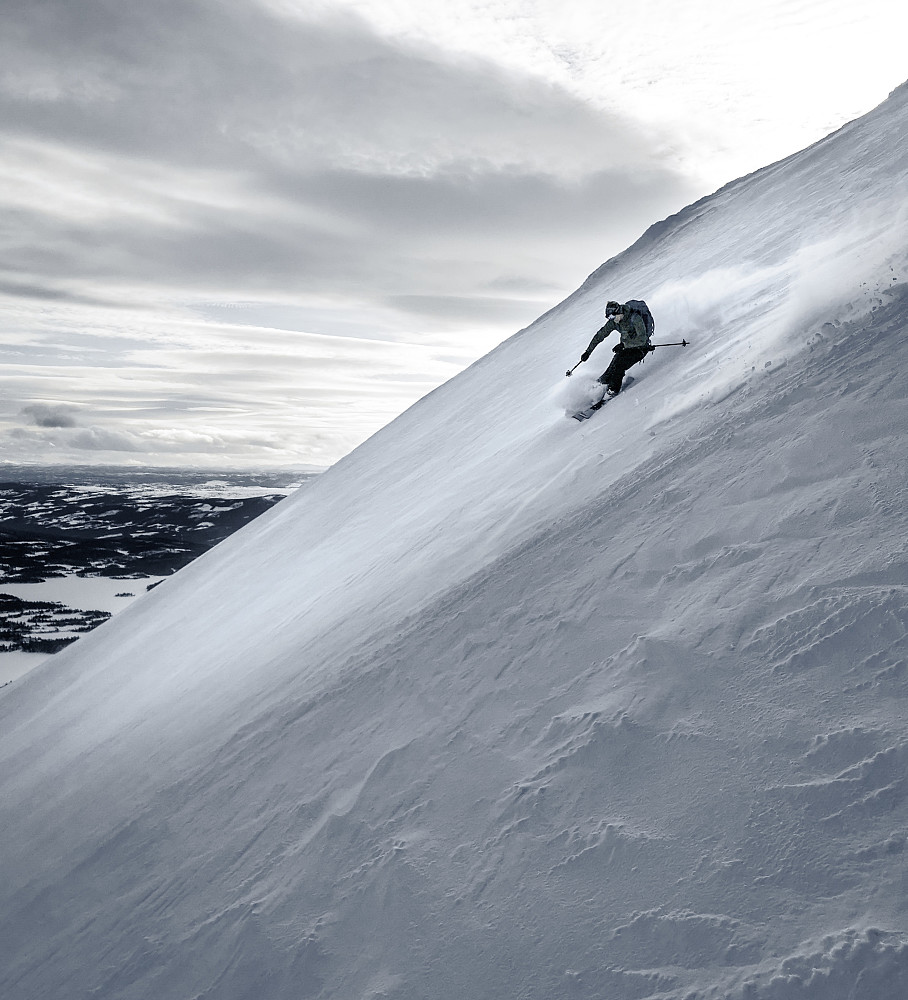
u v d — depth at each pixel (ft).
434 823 8.87
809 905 5.91
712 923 6.13
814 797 6.61
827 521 9.68
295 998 7.88
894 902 5.64
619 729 8.35
